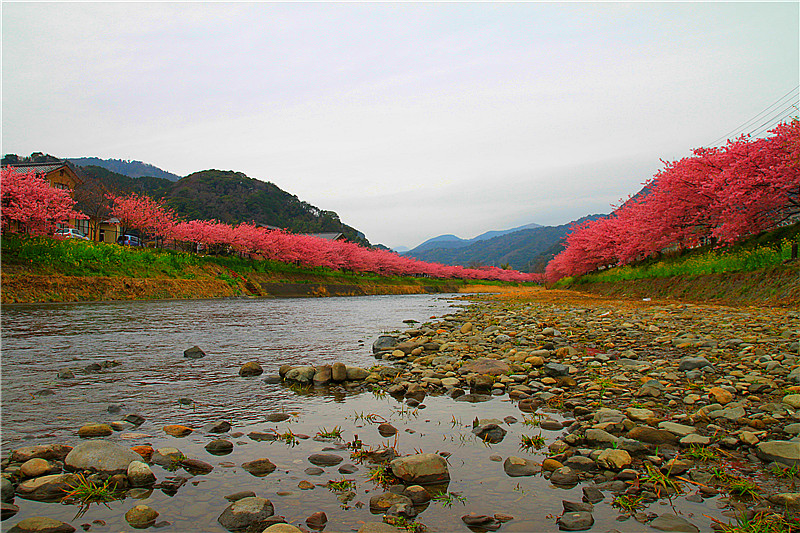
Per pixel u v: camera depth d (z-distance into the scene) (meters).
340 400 5.36
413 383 5.93
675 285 23.78
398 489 3.05
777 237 19.64
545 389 5.66
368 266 65.25
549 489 3.06
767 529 2.42
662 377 5.96
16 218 21.25
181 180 116.88
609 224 38.75
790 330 8.64
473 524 2.62
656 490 2.97
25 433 4.13
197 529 2.56
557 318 14.05
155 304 20.38
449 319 15.29
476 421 4.44
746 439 3.60
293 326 13.33
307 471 3.36
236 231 40.38
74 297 19.91
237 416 4.73
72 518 2.67
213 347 9.12
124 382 6.12
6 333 10.23
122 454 3.42
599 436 3.78
